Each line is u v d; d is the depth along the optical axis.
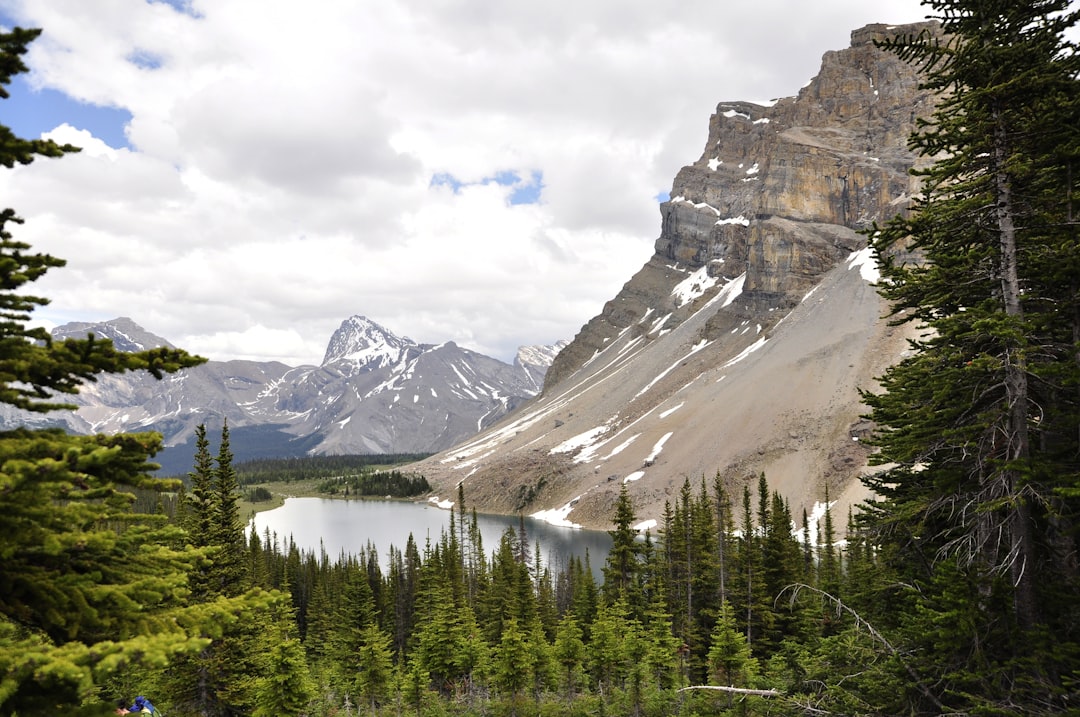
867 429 133.12
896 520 15.91
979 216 14.80
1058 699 12.46
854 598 17.95
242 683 27.78
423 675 41.84
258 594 7.75
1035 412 14.73
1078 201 13.59
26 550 7.09
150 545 7.89
